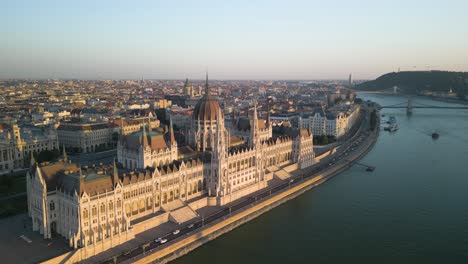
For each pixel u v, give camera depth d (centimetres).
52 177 17200
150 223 18625
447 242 18675
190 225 19038
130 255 15925
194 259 16862
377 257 17312
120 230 17188
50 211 16762
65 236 16788
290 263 16688
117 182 17200
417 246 18300
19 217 19050
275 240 18775
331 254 17512
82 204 15625
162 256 16375
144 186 19050
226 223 19800
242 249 17812
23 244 16212
